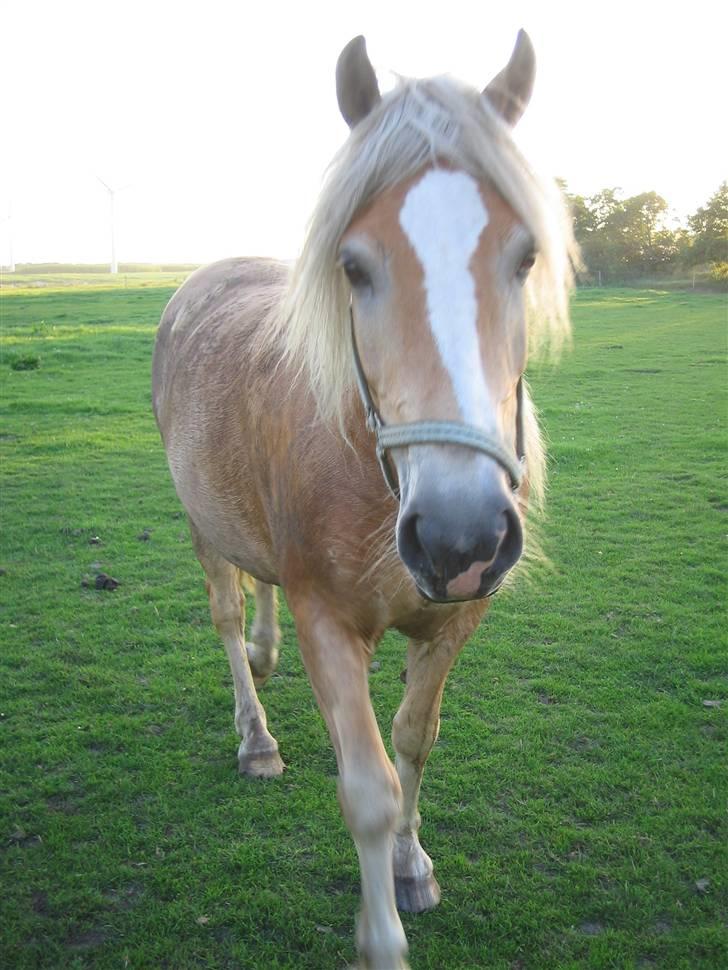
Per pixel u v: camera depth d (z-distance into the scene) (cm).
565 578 490
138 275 7650
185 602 462
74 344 1612
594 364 1365
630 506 629
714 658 381
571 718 339
